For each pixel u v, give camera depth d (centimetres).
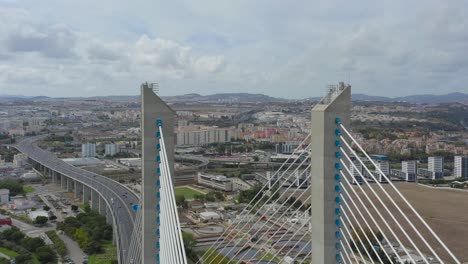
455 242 11656
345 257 3950
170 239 4134
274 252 10612
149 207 4922
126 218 12675
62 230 13538
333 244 3981
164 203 4553
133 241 7988
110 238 12744
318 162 4028
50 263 10781
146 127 4897
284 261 9956
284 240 11494
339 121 3981
